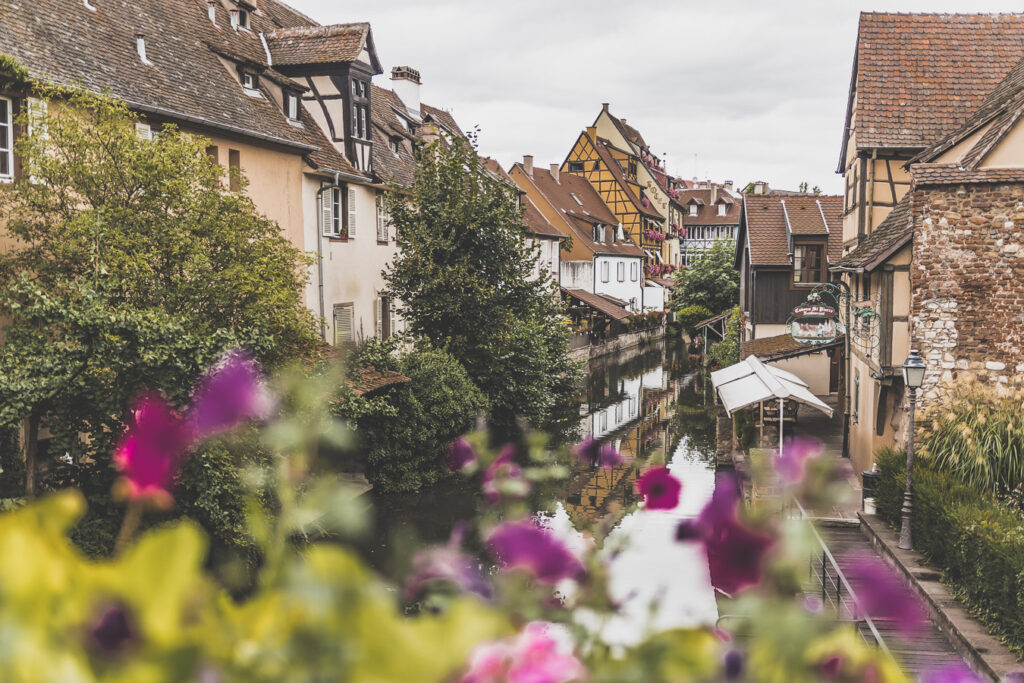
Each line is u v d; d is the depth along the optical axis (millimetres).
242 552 9219
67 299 9531
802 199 31719
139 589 883
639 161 74188
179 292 10398
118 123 10664
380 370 18422
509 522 1486
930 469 12734
